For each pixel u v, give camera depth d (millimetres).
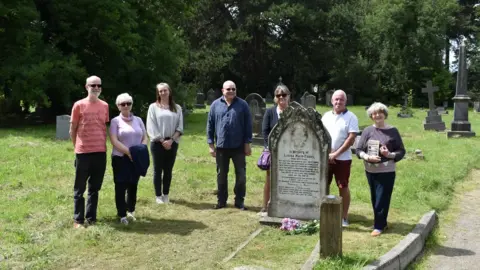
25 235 6152
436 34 46719
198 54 42375
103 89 23141
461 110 18766
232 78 50156
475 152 14344
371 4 51688
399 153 6270
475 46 53438
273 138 6980
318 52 48188
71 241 5973
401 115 29562
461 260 5883
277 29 48469
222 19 46094
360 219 7219
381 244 5922
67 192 8586
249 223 6969
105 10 21312
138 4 24562
